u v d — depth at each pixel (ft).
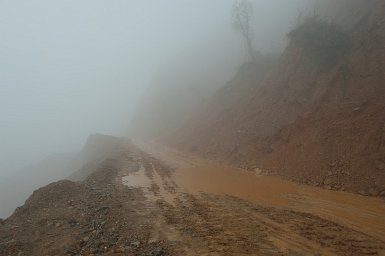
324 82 66.64
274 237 29.27
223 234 30.73
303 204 40.57
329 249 25.88
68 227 35.06
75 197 49.03
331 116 58.75
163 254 26.63
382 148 45.37
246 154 74.74
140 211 40.78
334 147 52.95
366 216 34.12
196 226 33.55
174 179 64.18
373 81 55.88
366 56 61.52
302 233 29.94
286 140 65.51
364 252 25.02
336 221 33.17
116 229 33.78
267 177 58.29
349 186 44.80
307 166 54.54
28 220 38.88
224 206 41.63
